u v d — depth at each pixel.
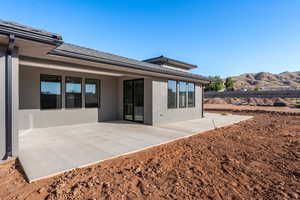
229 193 2.14
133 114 8.73
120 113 9.41
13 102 3.35
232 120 10.02
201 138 5.46
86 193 2.08
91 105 8.29
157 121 7.96
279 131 6.46
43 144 4.46
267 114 13.82
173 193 2.14
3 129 3.25
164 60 10.49
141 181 2.45
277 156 3.59
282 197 2.03
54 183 2.39
